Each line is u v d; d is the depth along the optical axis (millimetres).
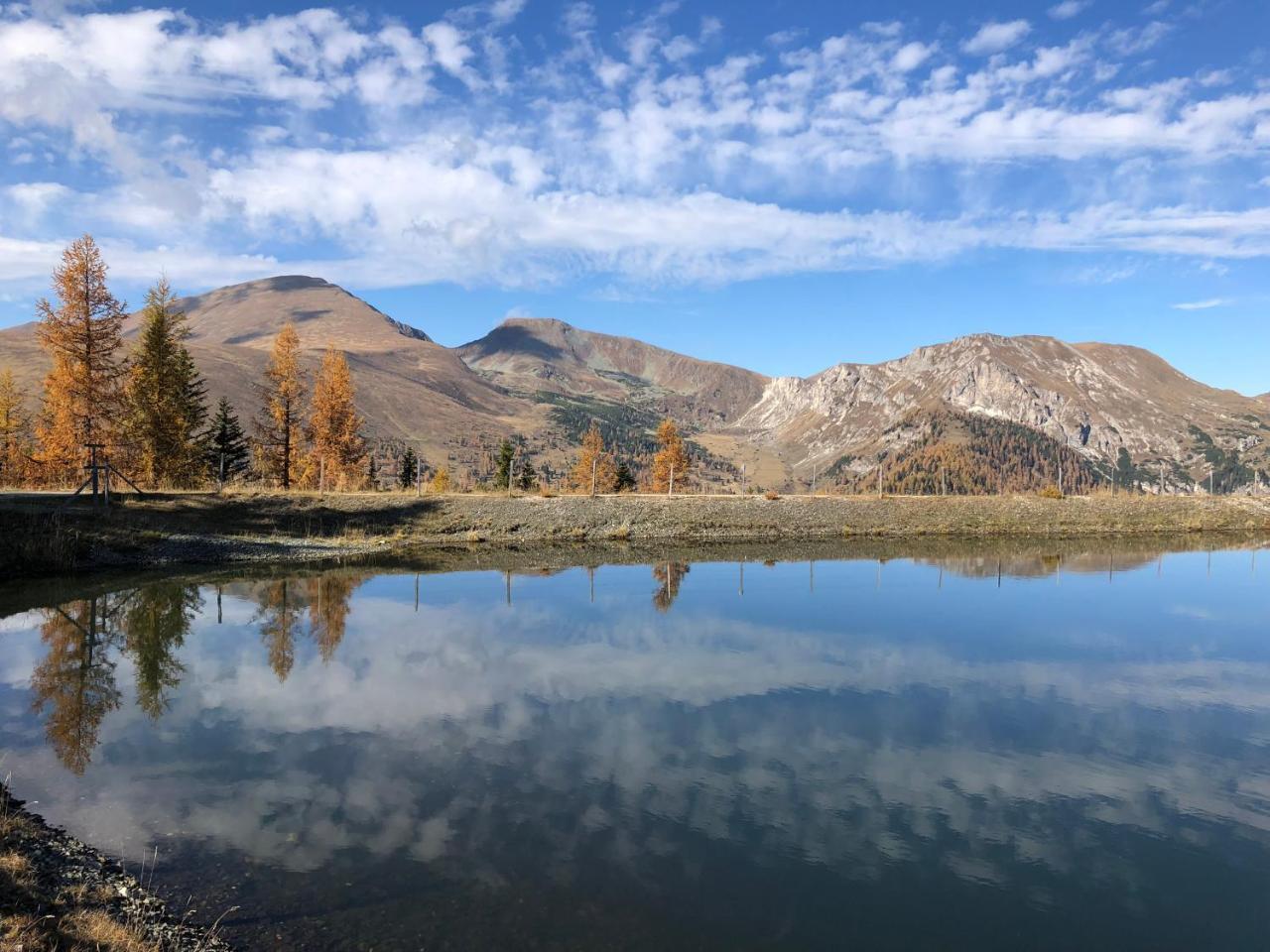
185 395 54406
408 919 9141
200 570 37375
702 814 12594
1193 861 11578
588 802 12891
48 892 8664
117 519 41031
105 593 30875
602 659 22562
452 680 20062
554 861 10805
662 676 20922
